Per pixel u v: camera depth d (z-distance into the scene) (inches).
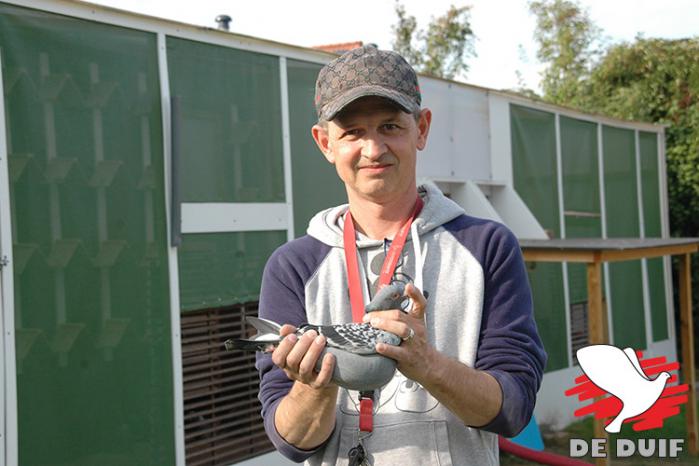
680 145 522.9
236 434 222.8
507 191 339.9
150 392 193.0
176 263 200.1
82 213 178.9
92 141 181.5
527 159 358.0
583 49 711.1
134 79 191.9
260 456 227.9
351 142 74.0
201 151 210.5
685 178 518.0
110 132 185.6
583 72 701.3
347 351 62.7
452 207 79.7
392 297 69.1
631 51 569.0
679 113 535.8
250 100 224.8
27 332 167.2
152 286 194.4
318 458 75.7
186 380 208.1
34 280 168.9
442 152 314.3
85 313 178.7
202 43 210.2
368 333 63.9
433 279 75.2
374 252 77.9
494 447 74.8
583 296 384.2
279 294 79.4
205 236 211.6
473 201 315.0
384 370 62.9
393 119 73.1
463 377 65.9
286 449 72.4
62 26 175.9
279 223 232.8
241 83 222.4
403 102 71.0
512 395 68.4
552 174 373.7
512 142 349.1
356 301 75.2
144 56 194.9
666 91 555.2
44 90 171.9
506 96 345.1
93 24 182.5
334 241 79.0
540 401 350.6
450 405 66.6
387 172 74.2
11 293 164.1
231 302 217.8
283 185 234.5
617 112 565.9
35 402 168.2
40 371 169.5
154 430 193.5
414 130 76.0
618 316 410.6
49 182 172.2
